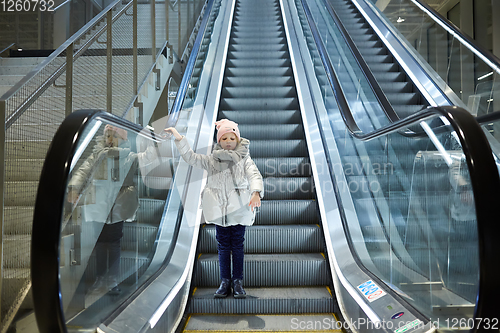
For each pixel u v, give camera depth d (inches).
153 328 74.4
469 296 58.2
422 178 75.7
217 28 293.9
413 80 198.7
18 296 81.9
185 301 98.3
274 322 97.3
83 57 129.0
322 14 281.4
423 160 75.4
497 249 49.2
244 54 282.8
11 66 182.9
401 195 86.2
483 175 51.0
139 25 174.2
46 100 104.5
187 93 168.6
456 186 63.0
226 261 104.0
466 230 59.8
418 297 74.4
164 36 218.2
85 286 64.3
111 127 73.2
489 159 52.1
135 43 163.0
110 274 74.3
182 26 266.4
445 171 66.7
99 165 69.8
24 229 85.5
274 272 112.7
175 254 107.1
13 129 88.4
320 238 125.4
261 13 370.0
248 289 109.7
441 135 68.2
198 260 112.3
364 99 189.0
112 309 74.4
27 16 248.8
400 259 84.9
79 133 54.6
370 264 103.7
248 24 344.8
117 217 77.9
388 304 78.5
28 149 92.8
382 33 248.2
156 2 206.5
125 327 70.0
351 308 88.7
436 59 198.7
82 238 63.9
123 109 152.3
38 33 256.5
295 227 127.0
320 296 104.0
